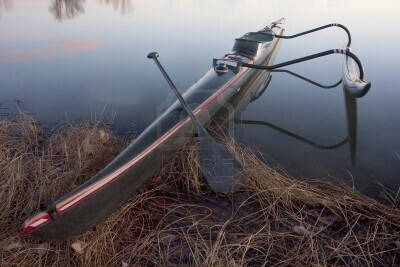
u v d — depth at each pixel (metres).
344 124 4.83
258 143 4.31
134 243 2.71
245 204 3.21
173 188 3.42
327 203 3.14
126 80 6.62
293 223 2.95
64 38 10.12
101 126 4.66
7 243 2.55
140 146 3.27
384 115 5.07
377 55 7.84
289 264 2.53
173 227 2.91
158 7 17.16
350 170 3.77
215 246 2.56
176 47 9.23
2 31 10.80
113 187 2.89
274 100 5.62
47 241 2.57
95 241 2.59
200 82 4.70
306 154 4.08
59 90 6.07
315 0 19.33
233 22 13.16
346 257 2.61
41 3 16.95
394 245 2.72
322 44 9.01
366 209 3.12
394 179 3.60
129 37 10.41
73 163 3.66
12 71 7.02
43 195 3.08
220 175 3.39
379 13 13.72
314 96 5.78
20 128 4.49
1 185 3.22
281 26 9.91
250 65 5.11
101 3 17.95
